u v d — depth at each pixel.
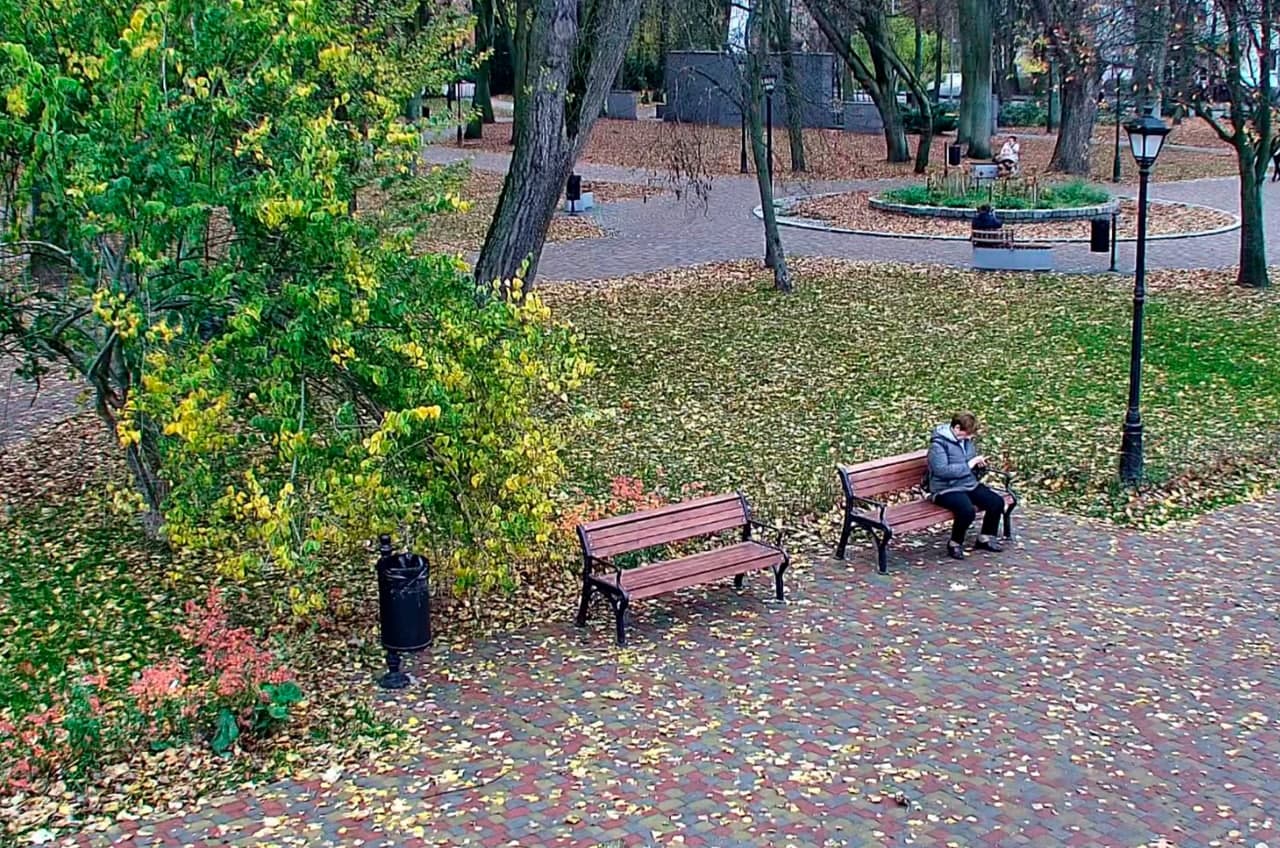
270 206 8.02
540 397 12.78
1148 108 20.52
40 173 9.13
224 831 7.37
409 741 8.41
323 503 9.39
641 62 57.88
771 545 11.25
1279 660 9.73
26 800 7.65
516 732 8.54
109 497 12.99
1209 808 7.73
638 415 16.17
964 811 7.64
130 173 8.44
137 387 9.14
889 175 42.53
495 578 9.73
